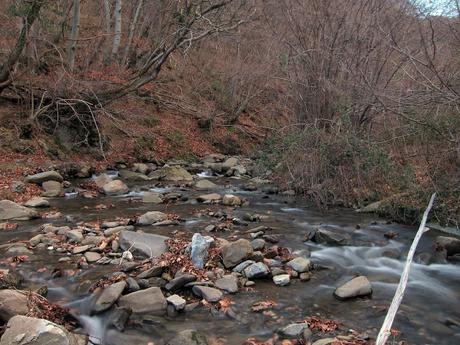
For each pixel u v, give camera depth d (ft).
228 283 19.30
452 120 31.86
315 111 43.88
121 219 29.04
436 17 33.83
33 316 15.76
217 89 77.46
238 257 21.38
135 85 51.42
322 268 22.22
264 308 17.78
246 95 75.05
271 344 15.35
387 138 39.47
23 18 43.68
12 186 35.81
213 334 15.89
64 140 49.70
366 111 40.83
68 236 24.58
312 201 37.81
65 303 17.65
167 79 75.15
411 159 36.42
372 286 20.58
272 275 20.70
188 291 18.89
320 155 38.01
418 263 23.62
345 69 40.16
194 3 47.19
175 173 47.83
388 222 31.40
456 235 28.25
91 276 19.76
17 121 47.29
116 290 17.84
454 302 19.29
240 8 56.24
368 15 40.68
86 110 50.80
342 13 42.09
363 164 36.73
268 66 67.00
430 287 20.77
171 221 28.40
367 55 40.16
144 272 19.58
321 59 43.19
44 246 23.38
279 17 52.49
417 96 31.78
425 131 33.58
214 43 82.79
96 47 63.67
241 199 36.52
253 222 30.19
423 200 31.35
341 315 17.58
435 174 31.68
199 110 71.77
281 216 32.37
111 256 21.91
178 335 15.29
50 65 53.88
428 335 16.43
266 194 40.47
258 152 51.01
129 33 73.61
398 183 34.91
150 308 17.21
